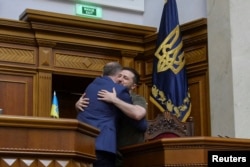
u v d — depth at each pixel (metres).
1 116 2.59
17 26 5.62
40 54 5.76
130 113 3.62
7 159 2.59
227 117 5.09
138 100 4.13
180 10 6.32
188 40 5.84
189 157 3.26
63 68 5.89
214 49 5.36
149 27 6.28
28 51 5.73
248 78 5.05
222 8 5.30
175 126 4.65
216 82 5.29
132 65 6.32
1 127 2.60
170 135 4.61
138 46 6.34
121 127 3.89
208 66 5.50
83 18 5.89
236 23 5.17
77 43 5.96
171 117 4.67
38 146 2.65
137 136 3.89
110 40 6.17
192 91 5.79
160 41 5.81
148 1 6.65
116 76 3.98
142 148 3.54
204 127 5.59
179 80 5.63
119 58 6.29
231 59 5.11
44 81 5.73
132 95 4.15
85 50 6.06
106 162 3.49
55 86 6.25
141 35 6.29
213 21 5.41
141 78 6.34
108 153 3.50
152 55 6.25
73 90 6.42
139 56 6.37
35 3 6.04
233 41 5.14
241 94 5.02
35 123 2.65
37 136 2.66
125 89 3.74
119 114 3.76
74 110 6.45
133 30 6.19
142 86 6.32
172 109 5.55
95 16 6.31
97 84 3.75
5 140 2.60
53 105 3.76
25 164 2.61
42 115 5.65
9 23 5.58
